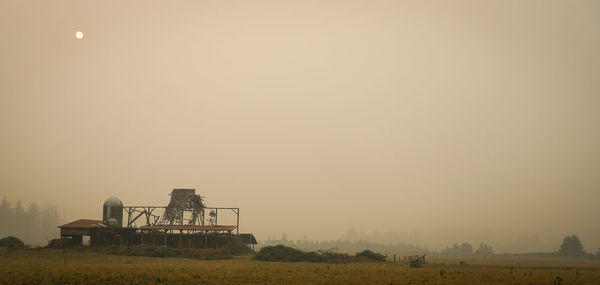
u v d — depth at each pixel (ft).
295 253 299.17
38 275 172.65
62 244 326.44
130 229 329.93
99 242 329.31
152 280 164.66
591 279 201.77
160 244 329.31
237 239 351.25
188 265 232.53
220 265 237.66
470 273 214.48
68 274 176.55
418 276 192.34
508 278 190.60
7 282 155.53
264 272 199.00
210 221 366.22
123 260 258.37
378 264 279.08
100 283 155.94
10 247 319.47
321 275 190.70
